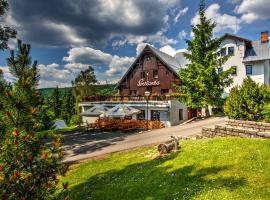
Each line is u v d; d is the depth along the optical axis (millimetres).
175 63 48344
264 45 44375
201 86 32500
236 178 9672
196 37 34875
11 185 4797
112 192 11141
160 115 36812
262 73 42438
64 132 33781
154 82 44719
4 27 26891
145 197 9812
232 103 17344
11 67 6324
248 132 14938
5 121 5539
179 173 11398
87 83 68000
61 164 5820
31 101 5805
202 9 34750
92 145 23375
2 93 5691
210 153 13031
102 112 34219
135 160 15867
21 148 5234
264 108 16062
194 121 35062
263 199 7906
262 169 10039
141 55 45938
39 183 5238
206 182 9859
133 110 33719
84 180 13742
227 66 45562
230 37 45406
